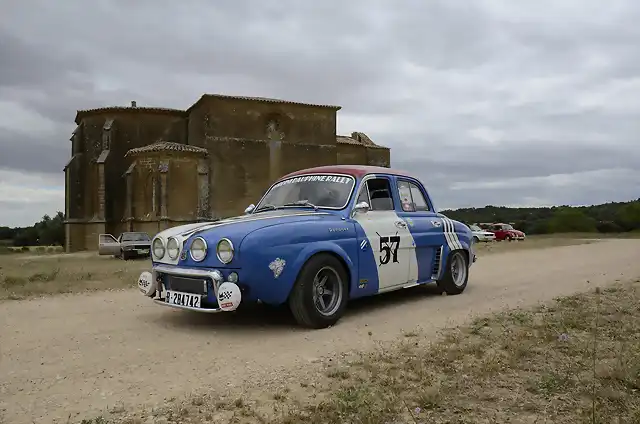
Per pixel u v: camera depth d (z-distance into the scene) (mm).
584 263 12359
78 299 7750
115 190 38938
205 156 36438
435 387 3365
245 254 5004
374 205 6555
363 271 6020
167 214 34562
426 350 4375
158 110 39656
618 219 51750
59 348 4754
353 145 46188
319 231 5578
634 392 3252
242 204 37438
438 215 7625
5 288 8836
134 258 23125
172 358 4383
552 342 4461
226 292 4895
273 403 3256
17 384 3746
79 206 39500
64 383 3756
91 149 39688
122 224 38188
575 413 2955
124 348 4730
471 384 3463
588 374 3594
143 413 3141
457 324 5441
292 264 5242
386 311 6371
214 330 5434
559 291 7629
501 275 10109
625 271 10109
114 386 3674
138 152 35156
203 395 3443
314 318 5379
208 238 5172
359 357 4277
